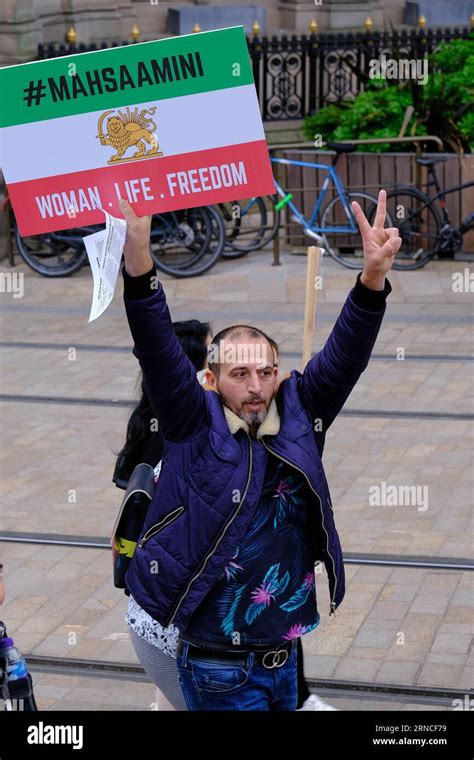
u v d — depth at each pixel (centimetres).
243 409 552
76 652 863
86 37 2778
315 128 2338
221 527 539
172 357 543
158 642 595
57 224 521
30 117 512
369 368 1531
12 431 1347
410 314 1791
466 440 1276
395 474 1184
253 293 1956
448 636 869
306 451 550
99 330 1773
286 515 552
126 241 521
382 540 1031
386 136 2192
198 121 511
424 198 2061
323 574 982
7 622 909
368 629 883
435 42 2695
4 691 638
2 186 2227
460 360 1558
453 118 2241
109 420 1380
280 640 554
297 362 1555
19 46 2486
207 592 543
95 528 1080
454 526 1058
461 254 2133
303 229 2208
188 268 2089
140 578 552
